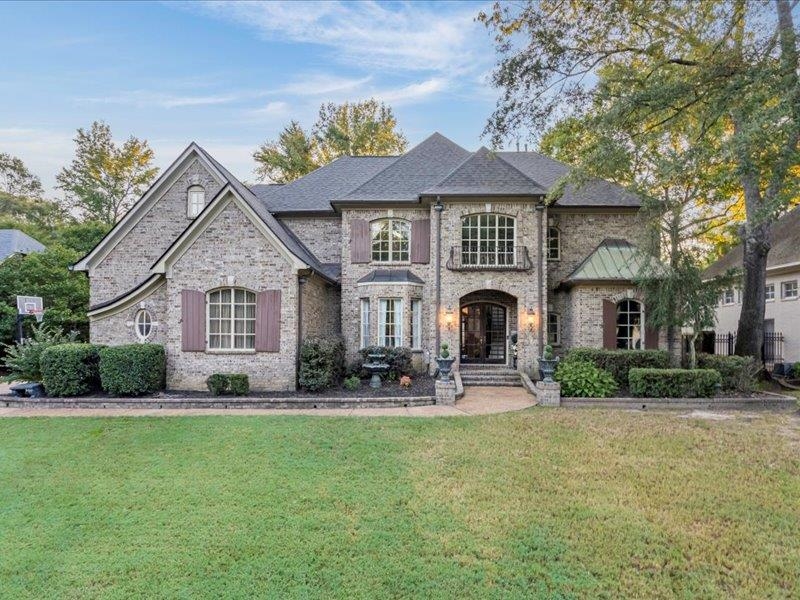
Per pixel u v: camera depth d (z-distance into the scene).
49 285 21.69
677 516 6.12
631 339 17.17
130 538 5.67
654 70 14.69
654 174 16.91
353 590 4.61
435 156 20.50
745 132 10.33
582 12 14.70
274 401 12.61
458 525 5.90
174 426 10.38
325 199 20.78
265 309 14.47
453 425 10.38
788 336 22.50
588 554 5.23
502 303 18.95
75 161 45.00
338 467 7.89
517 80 15.45
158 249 18.78
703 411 12.07
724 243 29.20
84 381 13.59
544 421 10.72
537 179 20.73
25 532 5.85
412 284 17.44
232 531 5.80
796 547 5.40
